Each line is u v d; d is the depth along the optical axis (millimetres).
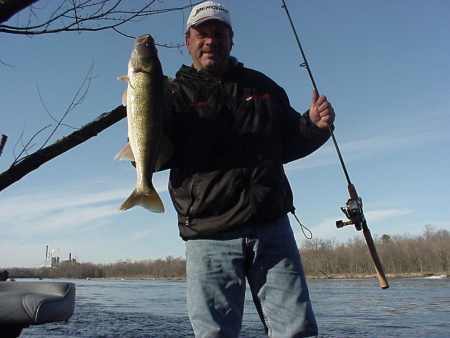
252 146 1772
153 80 1735
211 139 1762
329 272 44250
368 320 9320
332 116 1841
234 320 1715
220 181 1729
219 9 1874
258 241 1744
